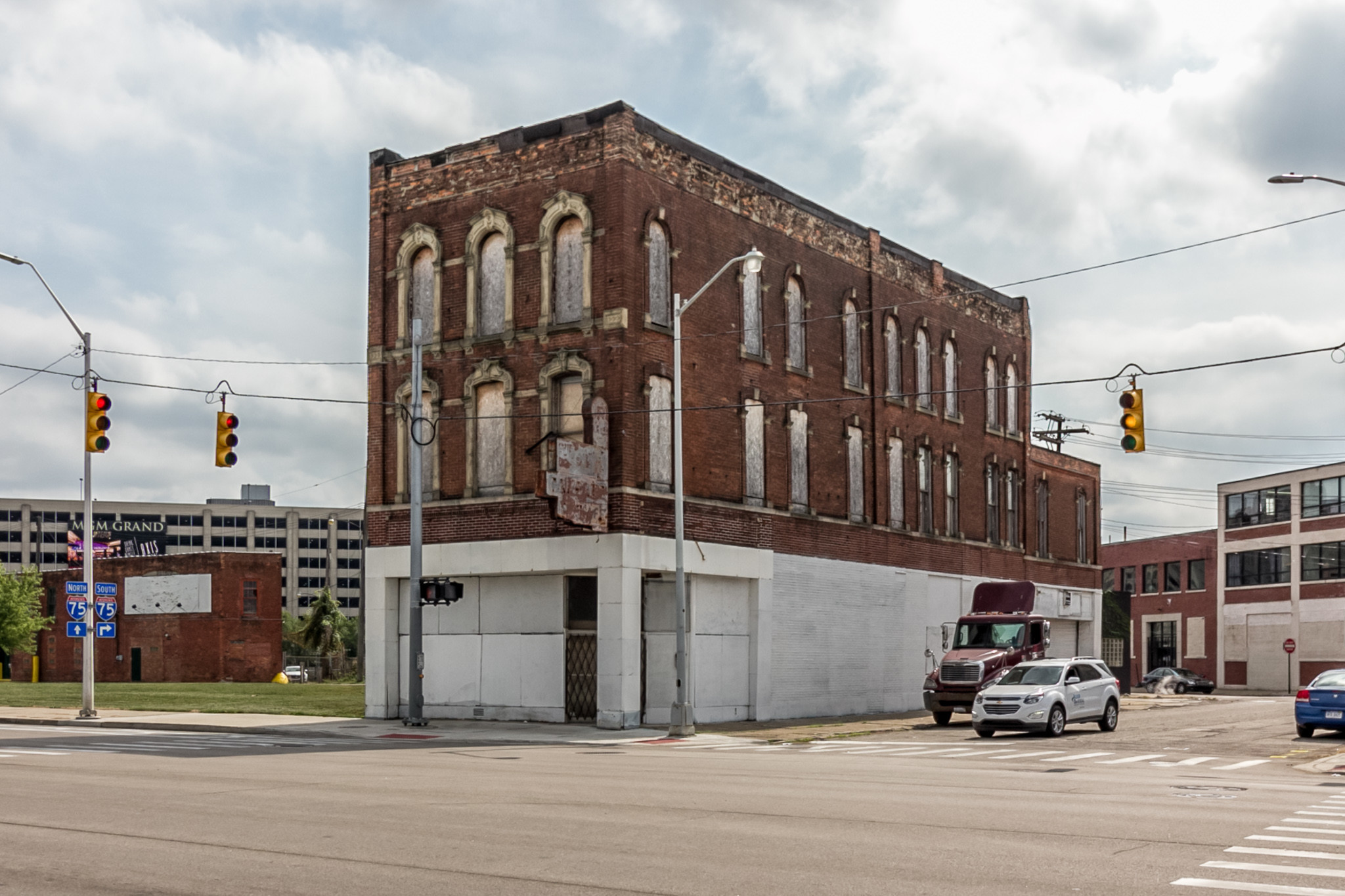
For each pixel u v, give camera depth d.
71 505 164.75
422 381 34.09
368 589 34.34
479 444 33.19
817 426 38.59
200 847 10.84
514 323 32.66
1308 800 16.27
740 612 34.94
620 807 13.86
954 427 46.69
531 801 14.37
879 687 40.69
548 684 31.80
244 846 10.91
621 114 31.27
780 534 36.28
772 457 36.22
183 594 76.44
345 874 9.62
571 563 30.86
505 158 33.25
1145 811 14.28
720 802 14.44
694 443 33.06
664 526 31.62
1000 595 37.44
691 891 9.05
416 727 30.50
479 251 33.75
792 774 18.92
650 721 31.91
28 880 9.40
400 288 34.94
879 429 41.81
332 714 35.41
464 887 9.15
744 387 35.31
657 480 31.77
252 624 76.38
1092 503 57.78
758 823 12.59
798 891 9.09
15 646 80.69
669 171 32.81
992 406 49.66
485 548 32.31
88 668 33.88
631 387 30.84
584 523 29.61
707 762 21.30
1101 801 15.38
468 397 33.28
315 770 18.56
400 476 34.31
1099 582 57.75
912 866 10.14
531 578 32.31
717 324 34.34
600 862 10.20
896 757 23.83
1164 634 89.69
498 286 33.34
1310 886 9.47
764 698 35.12
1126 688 61.62
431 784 16.27
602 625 30.27
